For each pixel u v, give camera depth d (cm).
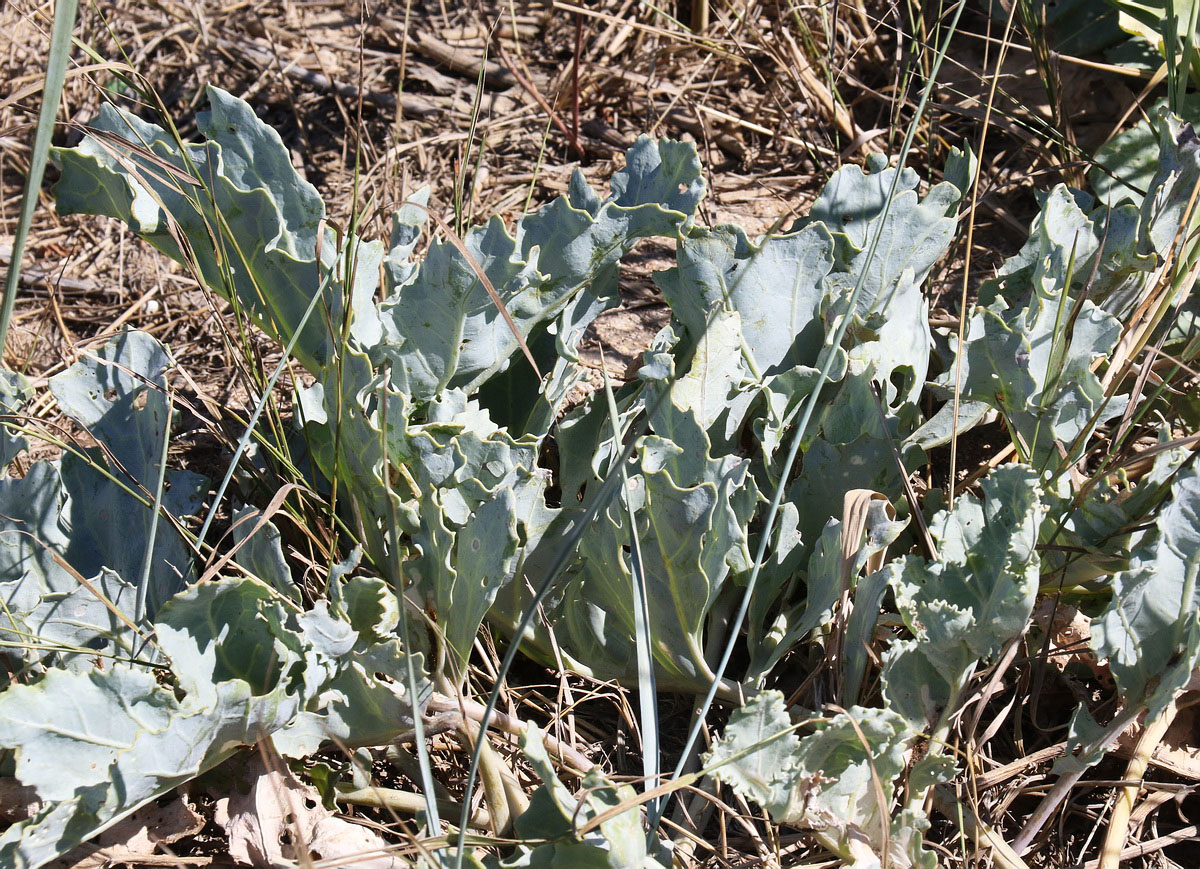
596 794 216
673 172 238
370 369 229
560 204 233
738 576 229
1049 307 237
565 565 233
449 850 218
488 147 303
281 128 307
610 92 307
